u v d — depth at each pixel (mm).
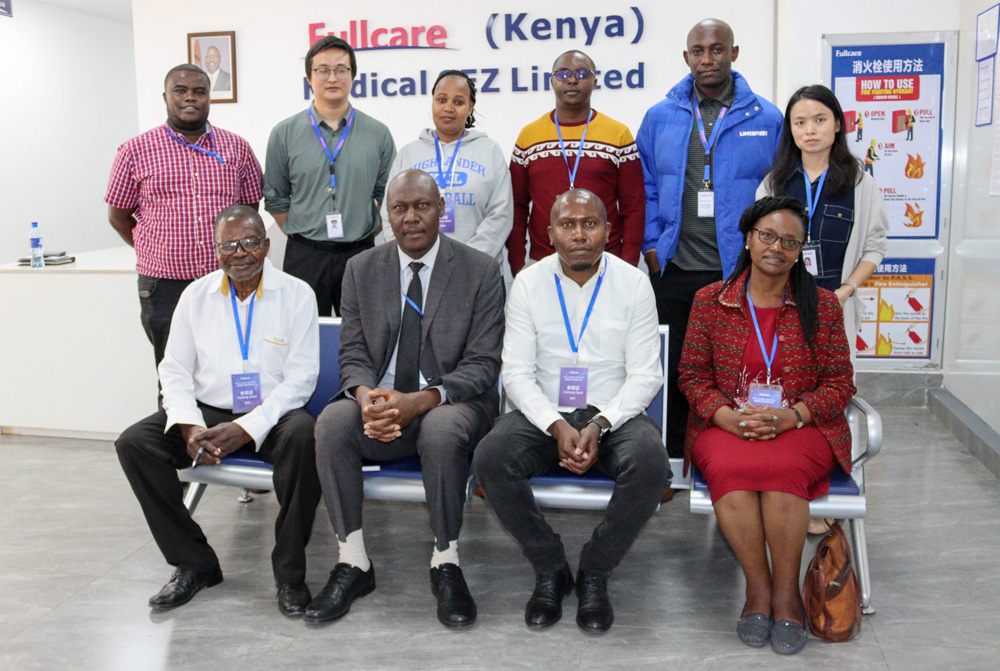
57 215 7996
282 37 5199
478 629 2291
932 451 3762
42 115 7738
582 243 2352
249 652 2188
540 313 2494
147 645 2227
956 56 4145
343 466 2342
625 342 2475
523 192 3168
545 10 4863
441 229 3059
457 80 3074
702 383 2471
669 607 2396
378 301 2559
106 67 8539
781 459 2197
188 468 2514
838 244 2734
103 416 4059
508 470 2271
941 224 4305
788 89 4305
